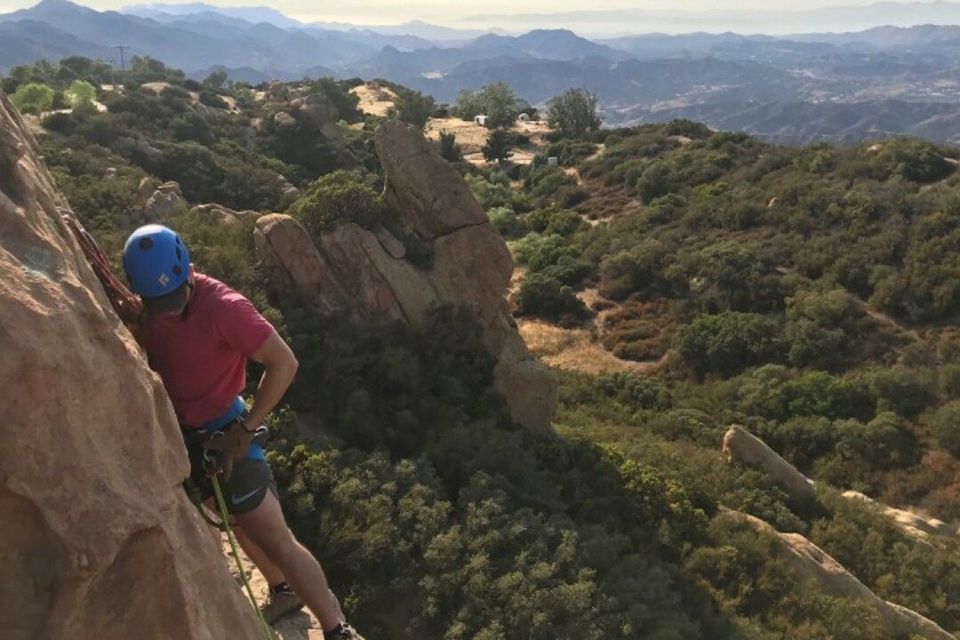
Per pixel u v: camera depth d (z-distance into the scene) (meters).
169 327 3.76
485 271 19.03
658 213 52.41
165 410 3.30
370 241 18.05
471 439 14.64
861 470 26.73
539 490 14.06
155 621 2.92
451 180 19.14
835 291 37.56
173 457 3.27
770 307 38.78
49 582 2.62
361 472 12.39
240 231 17.78
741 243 44.84
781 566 14.91
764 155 58.62
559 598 10.34
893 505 25.27
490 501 12.24
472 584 10.45
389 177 19.23
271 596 5.99
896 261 39.62
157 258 3.59
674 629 10.76
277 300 17.22
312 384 15.43
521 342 19.56
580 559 11.87
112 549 2.71
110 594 2.80
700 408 29.98
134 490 2.90
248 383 13.43
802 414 29.91
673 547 14.78
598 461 16.69
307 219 18.47
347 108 97.56
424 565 10.86
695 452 21.39
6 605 2.60
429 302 18.14
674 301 40.84
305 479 11.92
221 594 3.40
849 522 19.28
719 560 14.54
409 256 18.62
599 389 29.92
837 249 41.53
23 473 2.59
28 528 2.62
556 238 51.31
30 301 2.72
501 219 57.75
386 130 19.34
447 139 85.94
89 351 2.87
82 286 3.03
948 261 37.50
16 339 2.61
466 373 17.45
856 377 31.56
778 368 32.72
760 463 21.06
